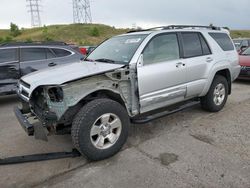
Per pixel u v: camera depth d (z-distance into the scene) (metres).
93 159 3.50
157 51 4.25
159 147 3.96
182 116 5.37
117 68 3.68
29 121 3.79
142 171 3.29
